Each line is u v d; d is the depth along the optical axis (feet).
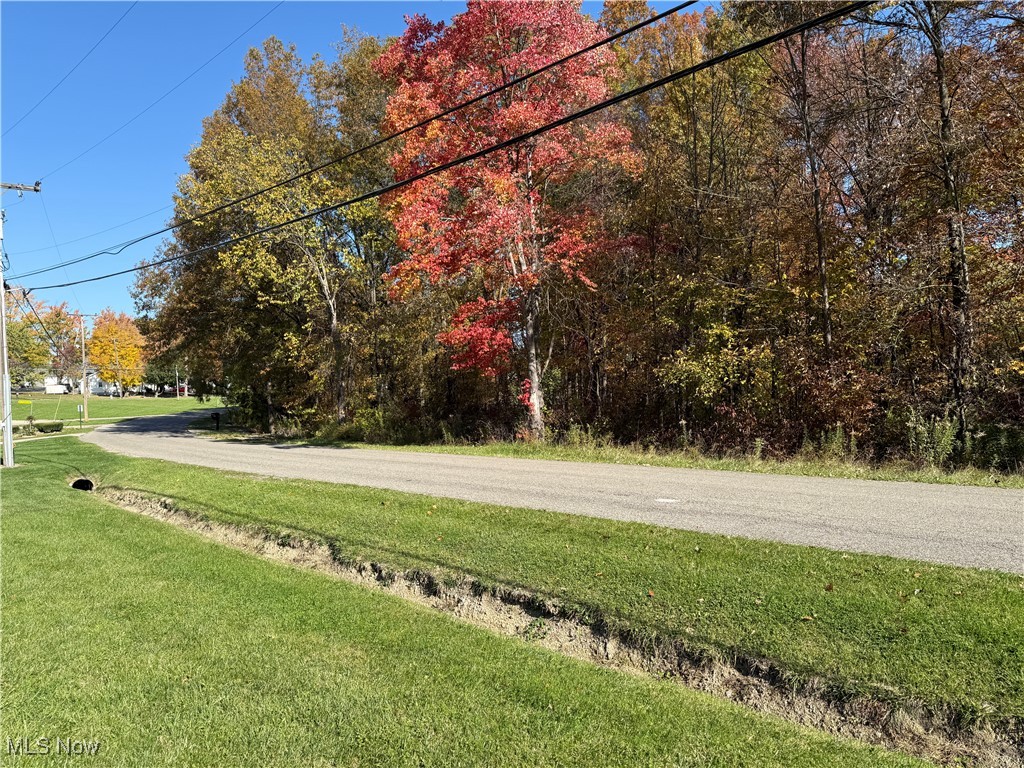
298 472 47.60
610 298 72.74
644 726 13.30
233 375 112.98
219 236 95.81
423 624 19.06
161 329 116.57
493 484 37.73
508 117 58.13
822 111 58.59
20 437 106.42
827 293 55.62
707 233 67.36
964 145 46.96
